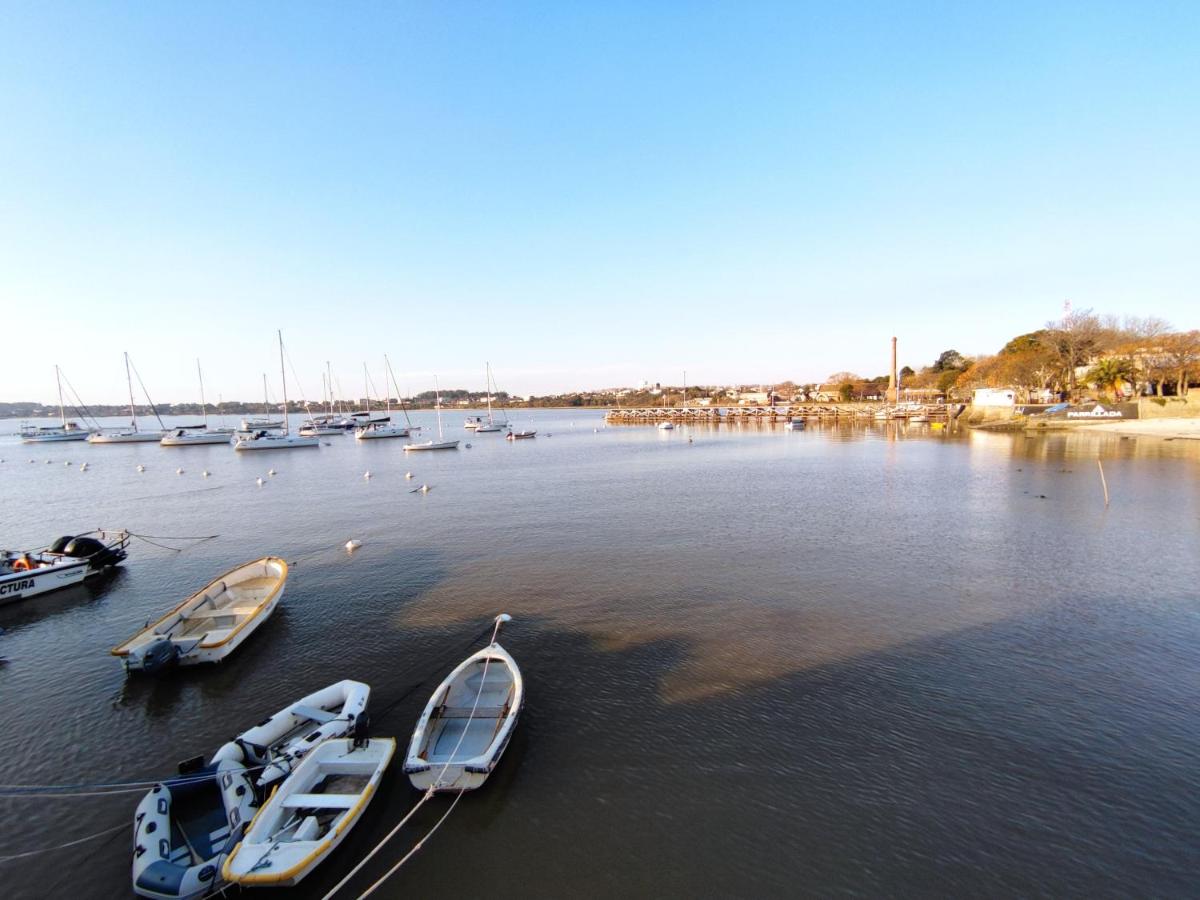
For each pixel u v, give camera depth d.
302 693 20.30
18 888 12.68
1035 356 126.62
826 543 37.25
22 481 74.00
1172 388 112.81
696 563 33.62
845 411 196.62
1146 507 45.06
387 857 13.12
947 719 17.83
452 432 168.25
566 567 33.50
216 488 66.31
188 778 14.12
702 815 14.25
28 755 17.23
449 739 16.42
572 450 108.81
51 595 30.94
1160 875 12.30
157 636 22.14
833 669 20.98
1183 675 20.02
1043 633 23.48
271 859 12.20
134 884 11.98
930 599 27.38
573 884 12.45
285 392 121.31
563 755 16.48
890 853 13.03
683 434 148.75
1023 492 52.53
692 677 20.64
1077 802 14.34
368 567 34.50
